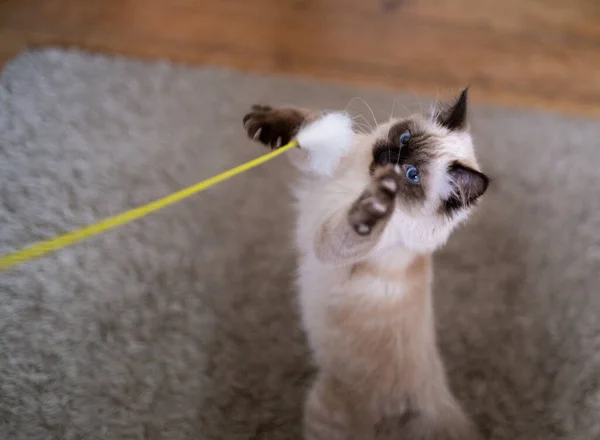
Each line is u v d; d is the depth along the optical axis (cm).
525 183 142
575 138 149
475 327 123
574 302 128
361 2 167
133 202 130
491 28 167
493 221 136
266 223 130
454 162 87
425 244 91
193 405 110
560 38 168
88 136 137
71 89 143
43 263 120
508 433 112
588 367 120
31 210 125
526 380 118
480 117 150
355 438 100
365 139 97
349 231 77
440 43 163
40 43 151
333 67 155
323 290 100
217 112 144
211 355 115
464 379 117
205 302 120
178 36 155
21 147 134
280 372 115
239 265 125
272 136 102
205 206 131
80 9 156
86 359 112
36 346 112
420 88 153
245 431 108
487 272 129
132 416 107
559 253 134
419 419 97
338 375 102
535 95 157
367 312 96
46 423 105
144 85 146
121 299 118
